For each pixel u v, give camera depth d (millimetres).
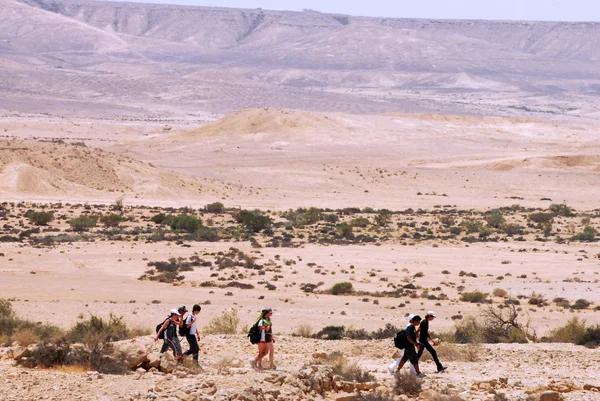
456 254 87750
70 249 83188
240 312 49656
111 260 76750
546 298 59750
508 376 22391
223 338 27438
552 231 115625
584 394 19594
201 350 25203
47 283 62812
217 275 68562
